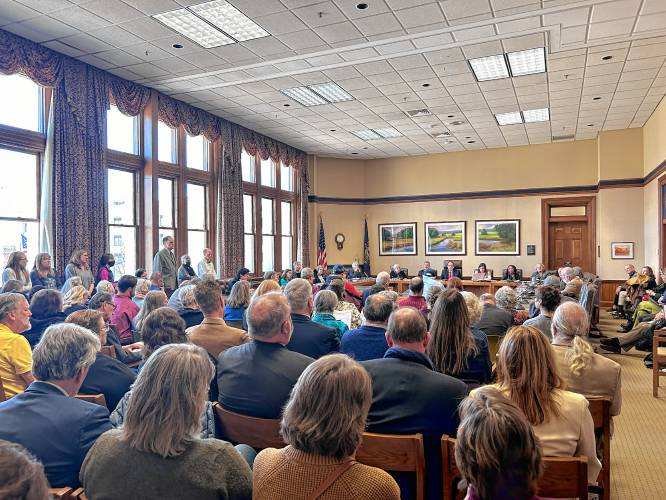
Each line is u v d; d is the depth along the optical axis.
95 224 7.75
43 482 0.79
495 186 14.25
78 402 1.73
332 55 7.46
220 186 10.95
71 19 6.18
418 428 1.93
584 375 2.54
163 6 5.88
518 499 1.03
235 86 8.85
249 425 2.03
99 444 1.33
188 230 10.43
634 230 12.17
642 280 9.95
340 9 6.02
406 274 14.19
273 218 13.49
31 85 7.13
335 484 1.18
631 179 12.18
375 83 8.73
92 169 7.73
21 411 1.64
